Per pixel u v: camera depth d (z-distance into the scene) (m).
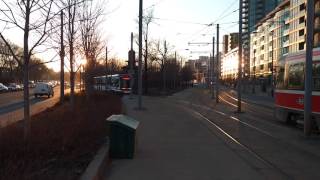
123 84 73.94
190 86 148.38
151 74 91.12
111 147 12.36
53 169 9.41
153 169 11.01
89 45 31.47
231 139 17.20
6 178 7.77
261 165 11.70
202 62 164.12
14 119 24.23
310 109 17.73
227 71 169.88
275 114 25.55
